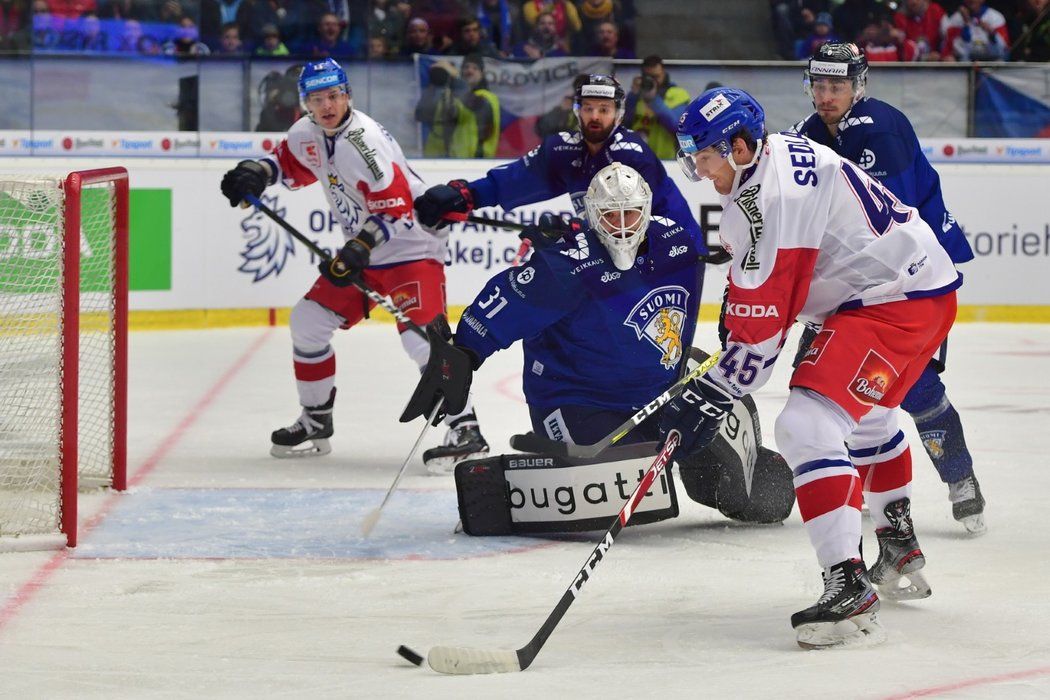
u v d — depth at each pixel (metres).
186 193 38.72
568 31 43.28
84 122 39.47
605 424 16.41
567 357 16.42
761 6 44.75
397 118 42.19
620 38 43.72
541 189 20.47
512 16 42.91
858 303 12.19
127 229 18.53
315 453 22.11
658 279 16.38
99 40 39.44
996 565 14.95
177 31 40.16
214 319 39.22
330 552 15.45
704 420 12.30
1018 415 25.86
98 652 11.45
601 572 14.56
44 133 38.44
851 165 12.12
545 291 15.33
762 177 11.69
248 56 40.28
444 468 20.64
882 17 44.56
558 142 20.23
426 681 10.68
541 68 42.56
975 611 13.01
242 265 39.34
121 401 18.72
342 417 25.78
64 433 15.38
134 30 39.72
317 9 41.47
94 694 10.30
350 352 35.00
